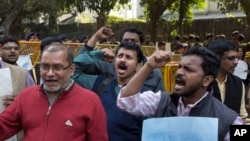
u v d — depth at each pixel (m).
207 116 3.02
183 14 26.38
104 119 3.50
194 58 3.03
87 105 3.41
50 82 3.36
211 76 3.06
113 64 4.52
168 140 2.86
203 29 28.53
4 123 3.49
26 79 5.08
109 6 23.41
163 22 27.81
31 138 3.38
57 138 3.33
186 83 3.02
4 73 4.43
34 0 20.59
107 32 4.61
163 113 3.16
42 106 3.42
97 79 4.36
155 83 4.54
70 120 3.35
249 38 23.86
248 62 9.01
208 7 36.34
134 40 5.25
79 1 23.52
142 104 3.21
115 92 4.11
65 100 3.40
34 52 8.49
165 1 24.58
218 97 4.41
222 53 4.36
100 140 3.43
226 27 27.91
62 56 3.37
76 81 4.36
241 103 4.57
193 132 2.82
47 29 24.69
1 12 19.83
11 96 4.44
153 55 3.15
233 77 4.55
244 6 23.77
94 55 4.52
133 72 4.15
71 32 31.34
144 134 2.93
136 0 41.38
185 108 3.11
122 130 3.94
